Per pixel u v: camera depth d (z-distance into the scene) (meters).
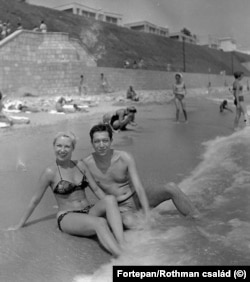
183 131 11.75
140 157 7.36
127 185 3.87
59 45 33.38
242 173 5.74
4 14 42.59
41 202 4.63
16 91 30.22
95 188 3.85
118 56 52.97
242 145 8.50
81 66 33.66
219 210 4.01
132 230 3.47
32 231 3.61
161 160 7.01
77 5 68.50
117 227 3.11
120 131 11.91
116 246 2.95
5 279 2.61
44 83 32.22
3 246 3.23
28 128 12.92
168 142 9.42
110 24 62.72
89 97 29.78
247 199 4.37
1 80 29.48
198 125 13.42
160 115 18.41
